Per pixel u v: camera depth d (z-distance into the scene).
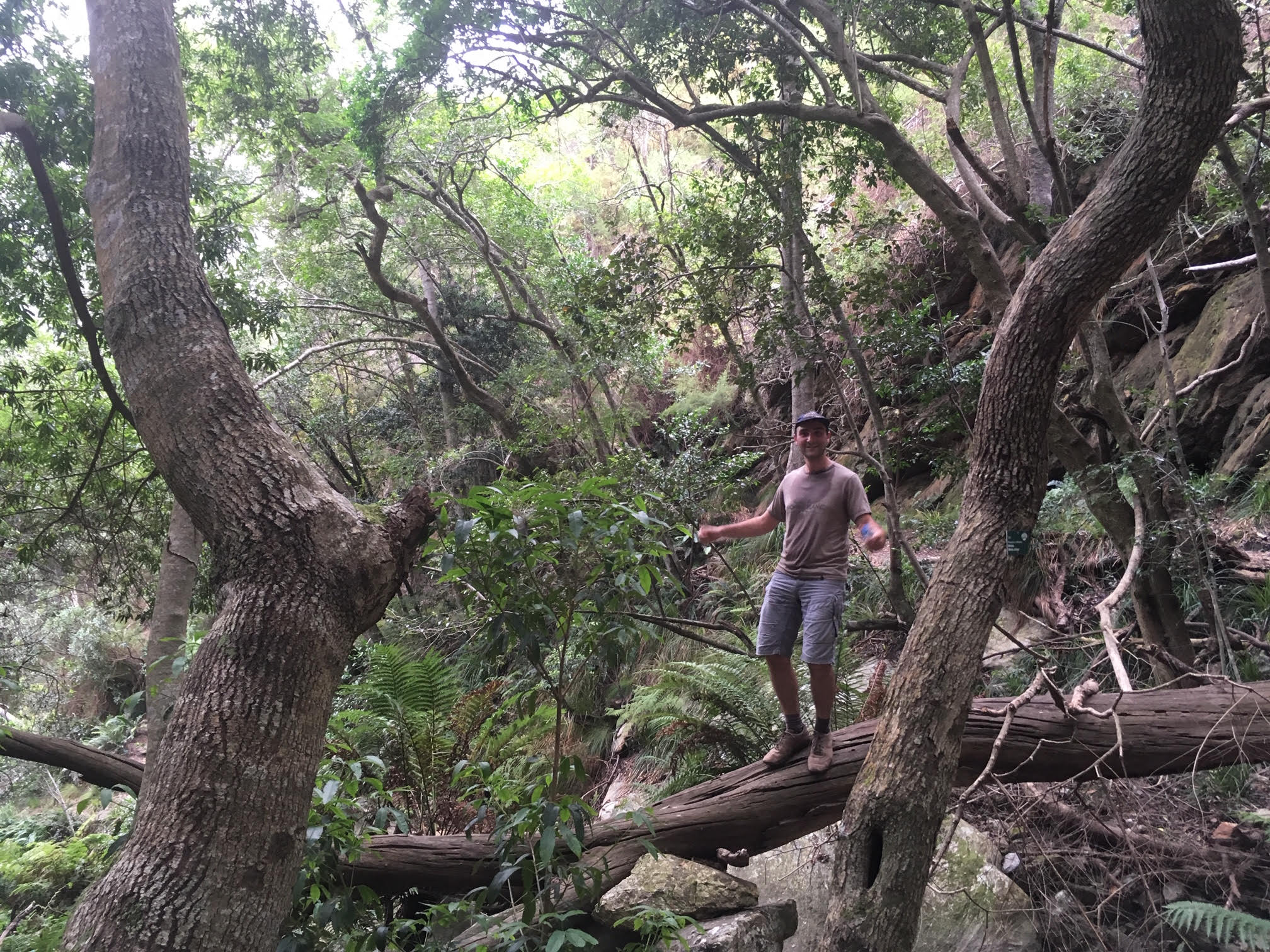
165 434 2.66
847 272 9.30
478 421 13.02
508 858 3.22
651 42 6.85
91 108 5.89
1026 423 3.38
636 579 3.18
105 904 2.03
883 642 6.76
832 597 3.73
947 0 5.70
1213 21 2.85
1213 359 6.63
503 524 2.90
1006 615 6.22
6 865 6.49
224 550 2.52
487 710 5.57
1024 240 4.89
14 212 6.23
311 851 3.02
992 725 3.81
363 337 12.34
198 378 2.71
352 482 14.67
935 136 11.51
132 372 2.76
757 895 3.79
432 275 13.45
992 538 3.36
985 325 8.42
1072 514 6.02
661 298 7.52
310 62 8.09
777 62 6.88
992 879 3.85
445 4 6.32
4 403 7.91
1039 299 3.32
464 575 3.02
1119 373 7.61
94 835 6.87
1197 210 7.08
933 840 2.97
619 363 10.03
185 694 2.32
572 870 3.16
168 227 3.00
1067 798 4.25
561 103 7.60
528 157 14.61
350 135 7.94
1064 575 6.02
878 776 3.05
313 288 12.90
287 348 12.94
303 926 3.14
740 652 5.82
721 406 11.90
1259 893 3.48
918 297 9.26
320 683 2.41
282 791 2.23
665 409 12.47
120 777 4.64
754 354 7.46
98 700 13.40
